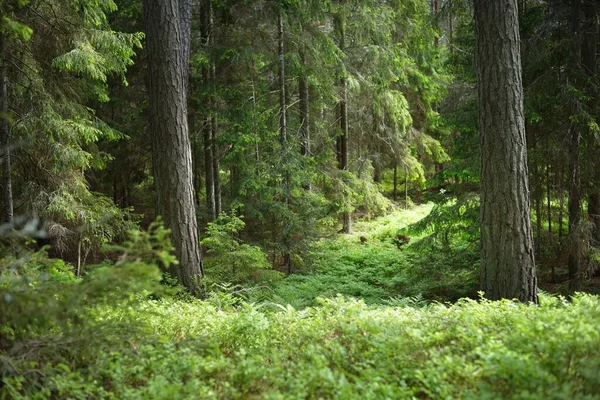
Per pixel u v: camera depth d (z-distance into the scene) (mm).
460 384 4059
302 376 4223
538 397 3393
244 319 5809
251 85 14406
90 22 9547
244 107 13570
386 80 16234
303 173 13492
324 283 12555
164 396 3908
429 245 11602
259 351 5191
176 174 8977
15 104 8711
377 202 18547
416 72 18672
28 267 4285
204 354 5062
